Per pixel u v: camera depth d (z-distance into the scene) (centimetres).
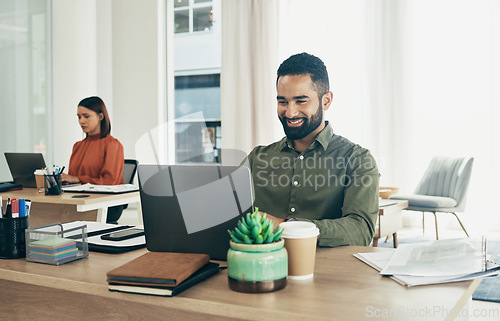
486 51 480
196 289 99
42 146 557
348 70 529
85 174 356
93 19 602
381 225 318
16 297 129
